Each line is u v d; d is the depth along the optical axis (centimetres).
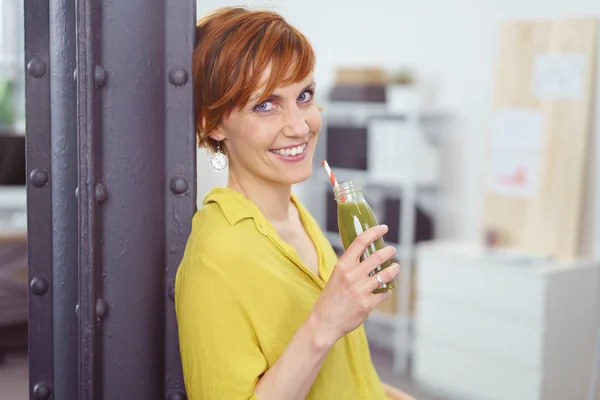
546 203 372
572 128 360
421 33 454
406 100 439
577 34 357
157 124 103
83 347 95
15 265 226
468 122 431
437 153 446
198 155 128
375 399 120
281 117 107
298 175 110
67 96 99
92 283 95
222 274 101
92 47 93
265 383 97
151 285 104
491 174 399
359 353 120
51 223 102
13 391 211
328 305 96
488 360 353
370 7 487
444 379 374
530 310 334
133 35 100
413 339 432
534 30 378
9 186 285
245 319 101
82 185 93
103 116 99
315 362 96
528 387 337
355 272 95
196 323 100
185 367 102
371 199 455
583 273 344
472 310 358
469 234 434
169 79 104
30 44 99
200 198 132
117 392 103
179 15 103
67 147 100
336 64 516
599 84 355
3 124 424
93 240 95
